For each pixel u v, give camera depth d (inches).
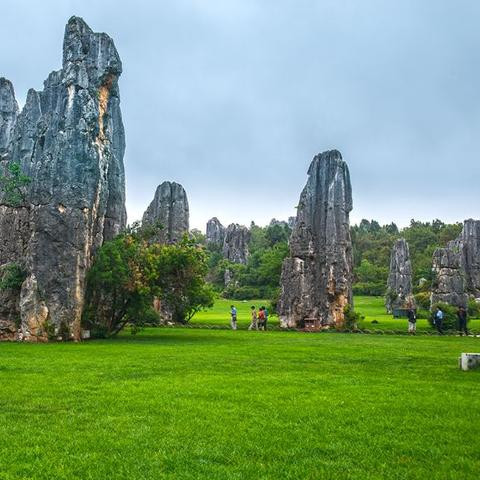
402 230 7086.6
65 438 458.3
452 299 2886.3
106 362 933.8
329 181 2497.5
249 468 392.5
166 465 397.7
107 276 1603.1
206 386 687.7
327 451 433.4
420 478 376.5
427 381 745.6
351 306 2400.3
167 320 2429.9
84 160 1679.4
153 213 3053.6
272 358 1015.6
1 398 607.5
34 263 1587.1
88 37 1825.8
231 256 6535.4
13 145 2014.0
